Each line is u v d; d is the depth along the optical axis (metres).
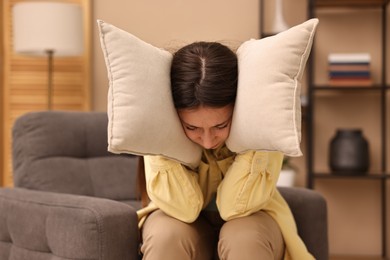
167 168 1.66
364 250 3.68
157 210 1.79
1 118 3.85
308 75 3.64
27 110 3.84
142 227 1.83
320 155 3.70
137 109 1.46
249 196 1.64
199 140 1.58
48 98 3.72
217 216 1.84
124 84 1.47
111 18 3.78
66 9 3.38
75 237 1.73
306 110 3.58
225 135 1.56
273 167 1.69
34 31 3.35
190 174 1.70
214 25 3.73
